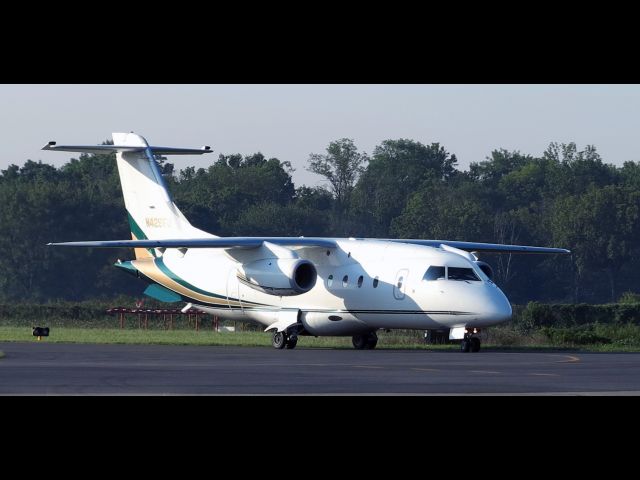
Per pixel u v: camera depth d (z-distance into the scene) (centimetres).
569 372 9488
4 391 7438
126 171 16638
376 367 10006
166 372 9100
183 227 16025
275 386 7906
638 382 8444
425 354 12694
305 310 14788
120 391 7462
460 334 13438
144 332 19012
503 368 9969
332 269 14662
